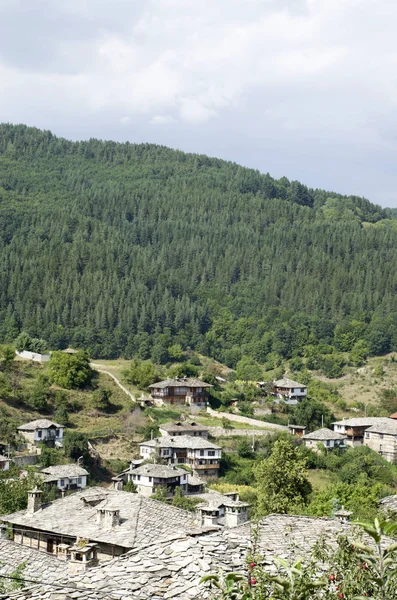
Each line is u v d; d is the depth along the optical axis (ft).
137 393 428.56
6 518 107.45
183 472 273.75
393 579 38.40
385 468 333.62
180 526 99.25
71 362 405.80
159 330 616.39
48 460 286.25
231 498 230.48
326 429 366.63
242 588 42.98
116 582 53.16
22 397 363.35
